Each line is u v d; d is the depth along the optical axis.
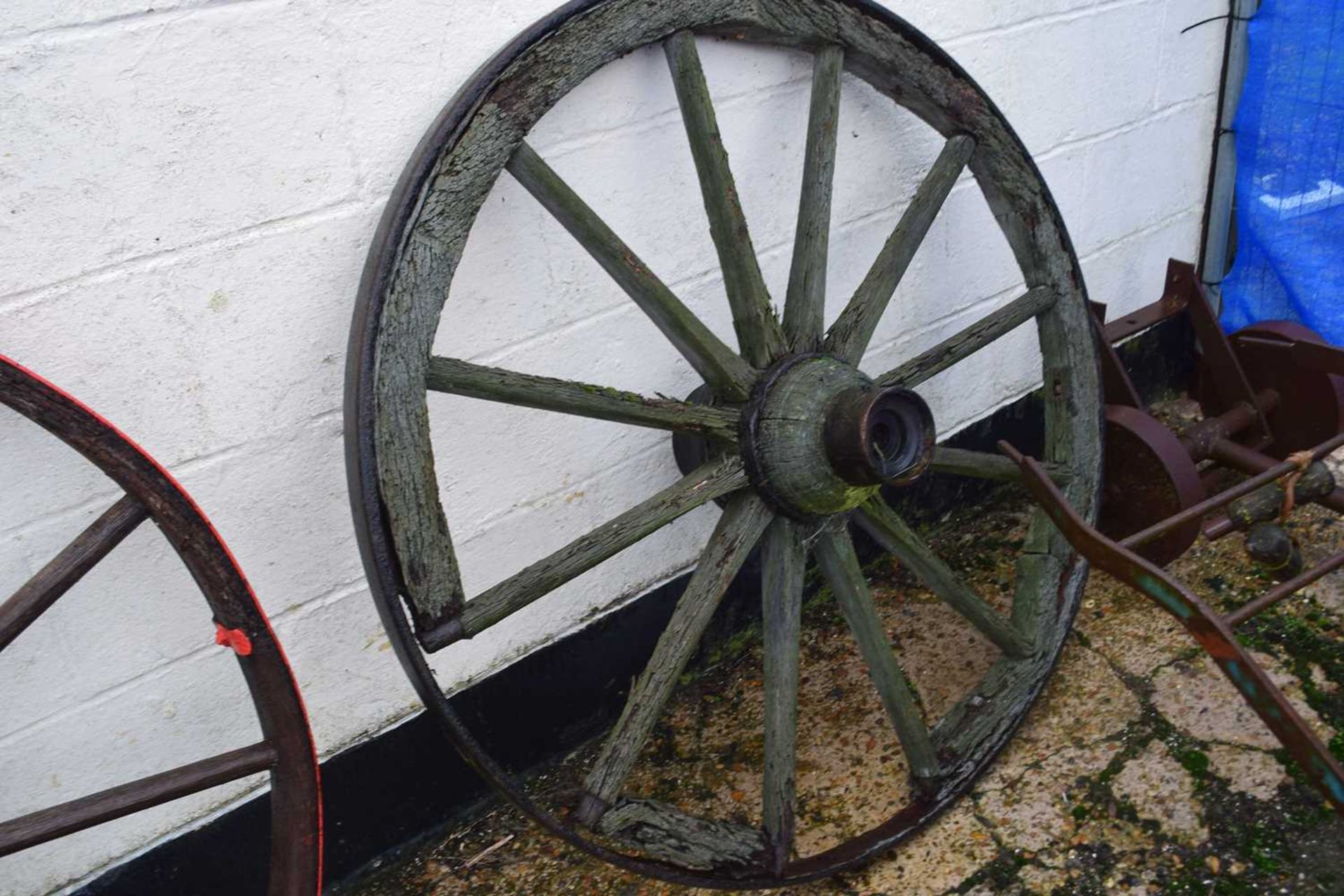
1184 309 2.31
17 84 1.19
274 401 1.48
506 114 1.38
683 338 1.54
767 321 1.59
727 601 2.07
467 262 1.56
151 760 1.56
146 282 1.33
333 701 1.68
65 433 1.20
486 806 1.88
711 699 2.03
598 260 1.51
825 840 1.74
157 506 1.25
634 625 1.99
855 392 1.51
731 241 1.57
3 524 1.36
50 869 1.51
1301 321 2.47
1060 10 2.07
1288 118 2.35
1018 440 2.46
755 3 1.55
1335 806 1.39
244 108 1.33
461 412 1.64
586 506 1.84
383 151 1.45
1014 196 1.85
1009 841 1.70
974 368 2.29
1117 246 2.43
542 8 1.54
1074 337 1.92
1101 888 1.61
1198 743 1.81
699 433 1.56
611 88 1.61
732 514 1.61
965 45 1.97
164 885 1.61
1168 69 2.31
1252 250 2.51
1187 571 2.15
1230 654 1.41
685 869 1.53
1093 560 1.54
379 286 1.31
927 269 2.11
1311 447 2.19
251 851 1.69
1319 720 1.83
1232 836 1.66
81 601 1.43
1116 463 2.02
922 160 2.02
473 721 1.83
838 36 1.63
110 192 1.28
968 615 1.79
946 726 1.80
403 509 1.35
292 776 1.38
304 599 1.60
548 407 1.46
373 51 1.40
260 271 1.41
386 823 1.79
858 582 1.69
